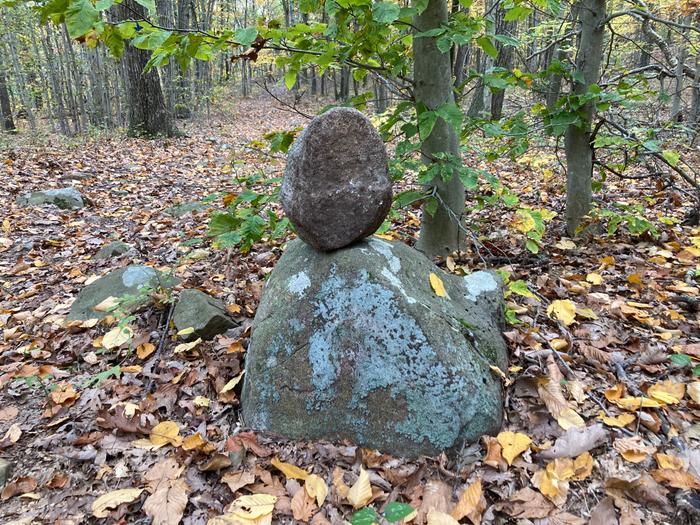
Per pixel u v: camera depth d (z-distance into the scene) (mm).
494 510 1630
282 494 1737
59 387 2363
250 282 3420
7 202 5609
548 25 6848
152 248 4430
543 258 3551
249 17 26547
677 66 4387
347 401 1948
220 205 5527
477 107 8781
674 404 2041
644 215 4309
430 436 1879
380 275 2025
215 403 2244
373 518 1500
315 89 26953
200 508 1707
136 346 2691
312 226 2072
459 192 3324
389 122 2930
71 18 1687
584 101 3275
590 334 2553
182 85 18719
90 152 8852
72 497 1769
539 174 6137
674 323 2631
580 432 1853
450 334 2016
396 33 3150
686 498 1596
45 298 3541
